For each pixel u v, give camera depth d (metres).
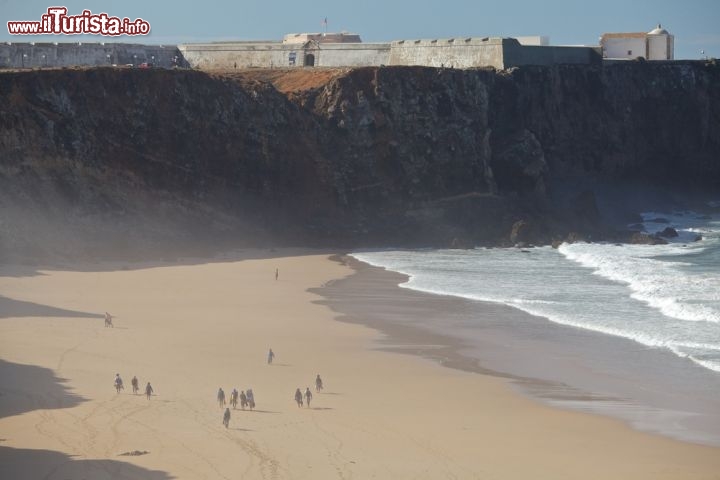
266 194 135.62
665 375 66.44
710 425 56.19
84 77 126.50
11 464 47.19
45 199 118.44
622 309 87.50
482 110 147.25
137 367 66.81
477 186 144.25
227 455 49.31
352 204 138.62
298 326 81.94
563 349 73.69
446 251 128.88
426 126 142.50
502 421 56.66
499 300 92.31
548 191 148.00
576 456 50.78
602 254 122.06
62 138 122.81
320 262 118.06
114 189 124.69
